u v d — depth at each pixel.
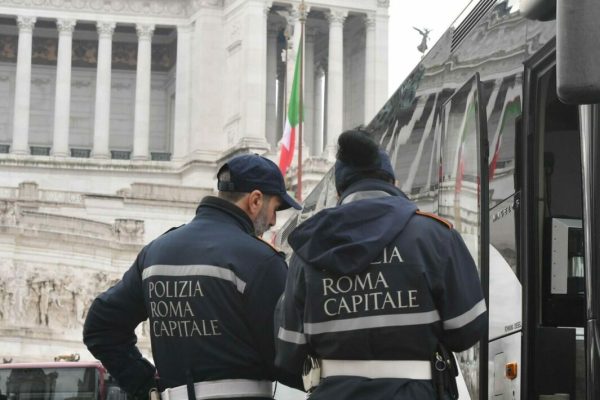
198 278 9.80
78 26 129.25
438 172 14.11
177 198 94.00
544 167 10.92
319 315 8.61
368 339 8.48
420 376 8.52
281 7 117.06
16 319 73.56
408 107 16.33
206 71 119.44
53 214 75.56
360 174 9.12
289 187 94.12
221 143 118.56
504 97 11.68
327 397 8.56
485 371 11.36
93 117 131.75
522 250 10.91
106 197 93.94
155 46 132.50
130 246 77.81
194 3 122.31
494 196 12.00
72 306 75.19
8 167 117.81
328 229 8.60
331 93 116.94
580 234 10.83
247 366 9.78
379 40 119.06
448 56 14.00
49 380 33.91
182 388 9.88
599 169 9.08
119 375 10.59
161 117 132.12
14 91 129.88
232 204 10.22
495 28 12.07
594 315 8.91
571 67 6.90
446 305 8.52
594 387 8.80
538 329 10.79
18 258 73.94
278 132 124.88
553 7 7.83
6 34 129.88
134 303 10.44
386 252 8.50
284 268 9.91
